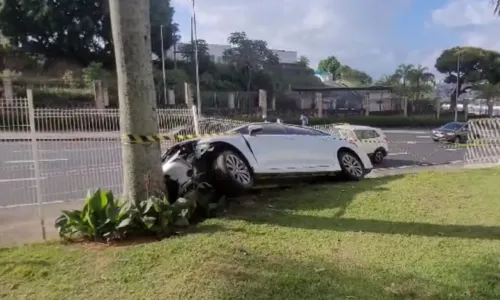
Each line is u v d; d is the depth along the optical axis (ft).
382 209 20.16
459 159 57.72
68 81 119.03
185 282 12.05
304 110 157.58
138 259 13.98
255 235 16.46
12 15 135.54
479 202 20.95
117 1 17.56
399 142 83.10
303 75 215.92
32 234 18.34
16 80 109.29
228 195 22.71
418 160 57.57
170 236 16.66
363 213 19.56
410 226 17.28
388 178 29.96
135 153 18.13
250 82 168.86
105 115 39.29
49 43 140.87
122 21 17.58
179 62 163.84
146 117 18.22
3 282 12.69
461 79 191.62
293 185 27.04
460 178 28.25
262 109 139.23
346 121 142.41
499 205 20.15
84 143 35.96
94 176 30.83
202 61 165.68
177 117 36.60
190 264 13.28
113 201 17.12
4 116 36.32
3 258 14.60
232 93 146.61
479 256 13.71
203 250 14.56
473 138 50.88
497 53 188.24
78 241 16.34
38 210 21.06
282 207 21.30
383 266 13.14
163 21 156.97
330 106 165.17
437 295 11.19
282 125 27.63
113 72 138.31
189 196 19.44
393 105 169.89
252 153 24.45
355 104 171.94
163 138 22.67
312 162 27.22
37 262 14.17
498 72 186.29
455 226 17.11
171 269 13.03
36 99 98.99
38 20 135.13
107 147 35.29
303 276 12.40
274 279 12.17
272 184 25.94
